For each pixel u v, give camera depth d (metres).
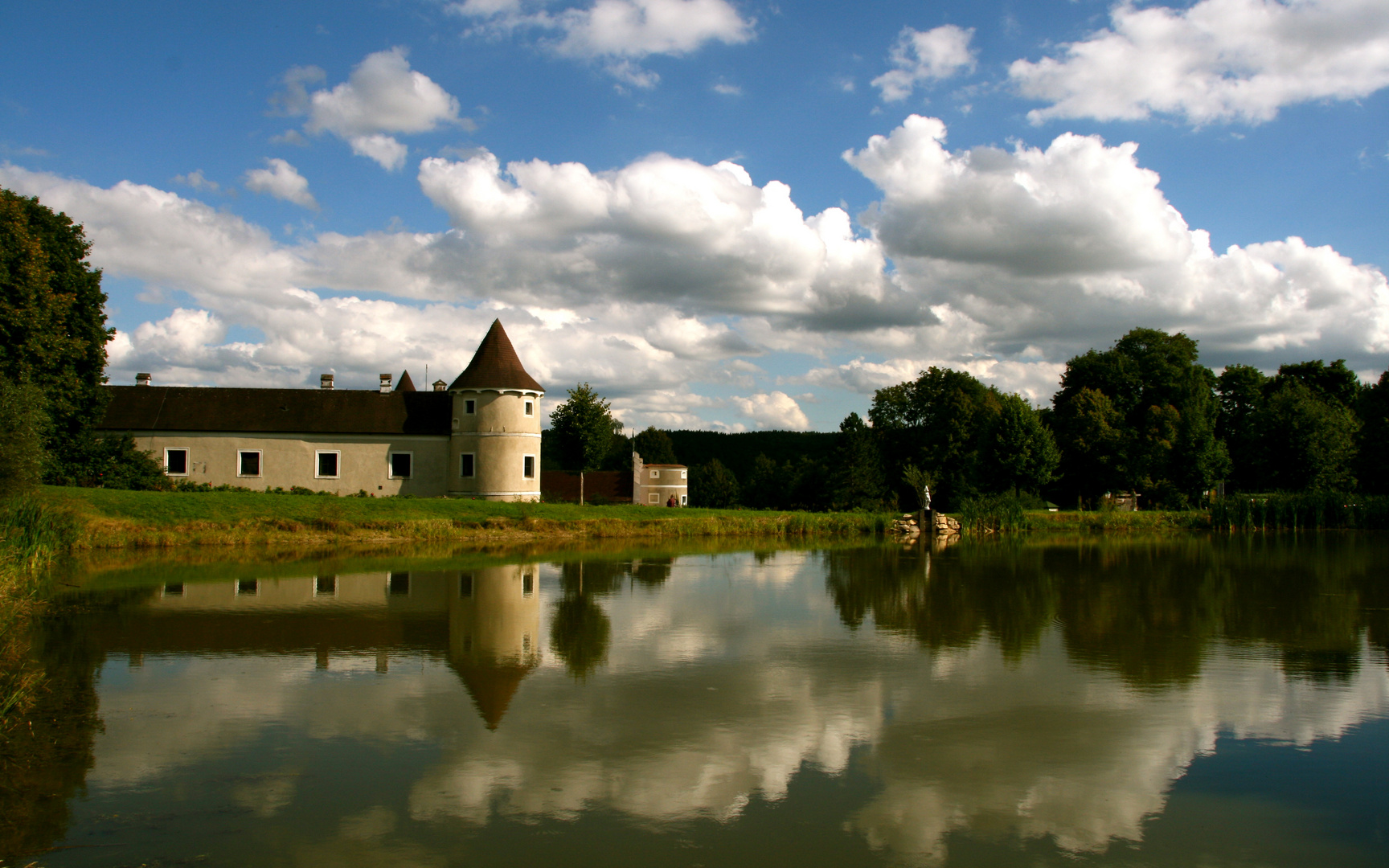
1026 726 10.51
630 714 10.93
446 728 10.30
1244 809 8.10
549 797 8.28
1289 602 20.44
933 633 16.30
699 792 8.43
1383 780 8.84
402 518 38.28
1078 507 61.41
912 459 72.44
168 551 31.53
